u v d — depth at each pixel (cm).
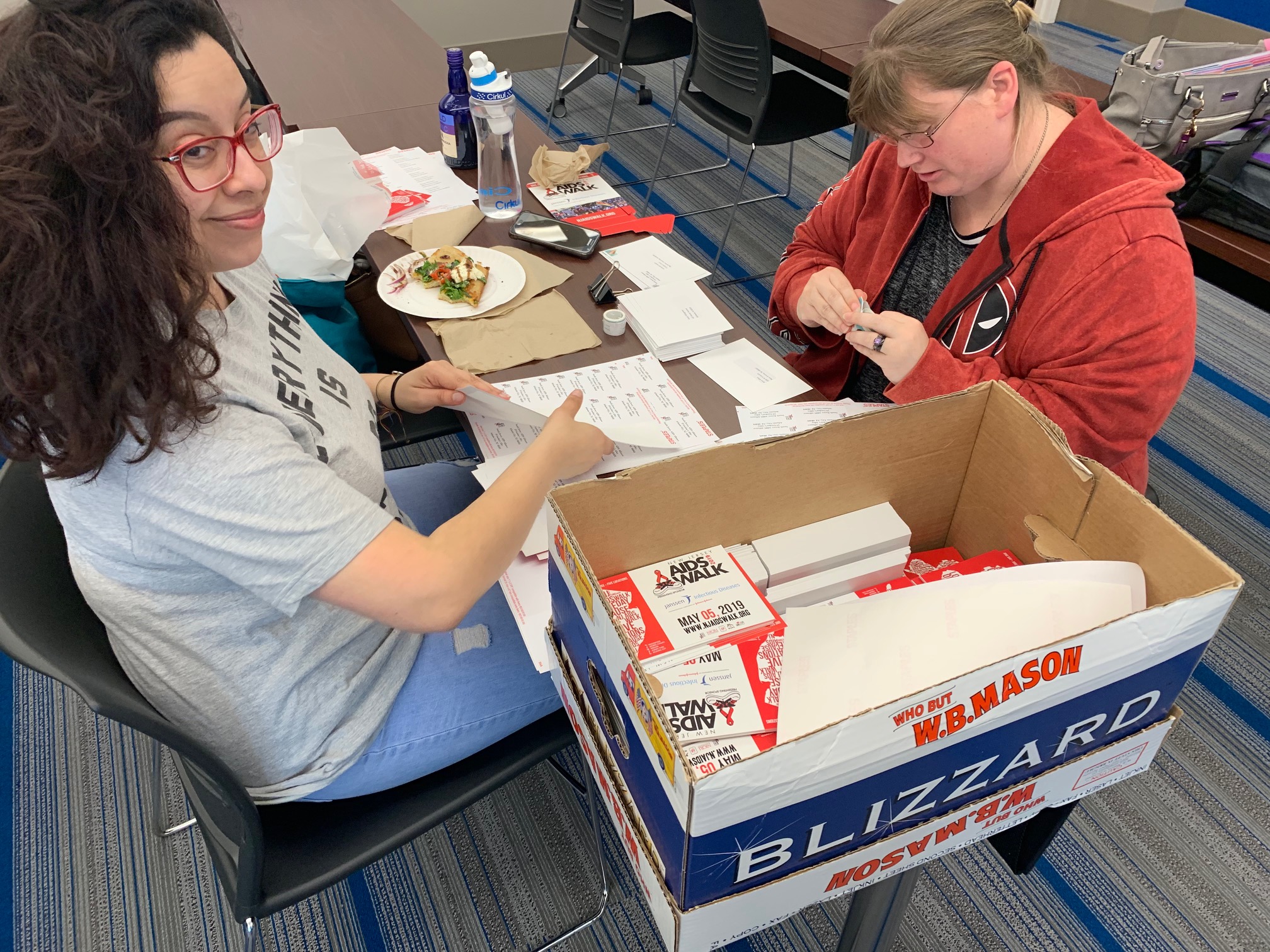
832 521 92
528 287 145
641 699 55
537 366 129
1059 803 71
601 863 141
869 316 120
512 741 110
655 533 83
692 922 59
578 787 157
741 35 254
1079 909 144
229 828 90
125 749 168
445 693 105
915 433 88
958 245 132
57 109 57
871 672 66
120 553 75
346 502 79
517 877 148
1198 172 174
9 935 141
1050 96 120
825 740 51
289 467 76
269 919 143
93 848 152
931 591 69
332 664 95
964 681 53
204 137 71
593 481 75
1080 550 80
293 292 154
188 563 78
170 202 63
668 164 377
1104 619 69
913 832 63
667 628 78
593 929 142
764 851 56
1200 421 249
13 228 56
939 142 112
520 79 456
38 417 63
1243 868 150
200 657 85
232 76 72
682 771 50
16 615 71
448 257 143
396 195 172
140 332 62
